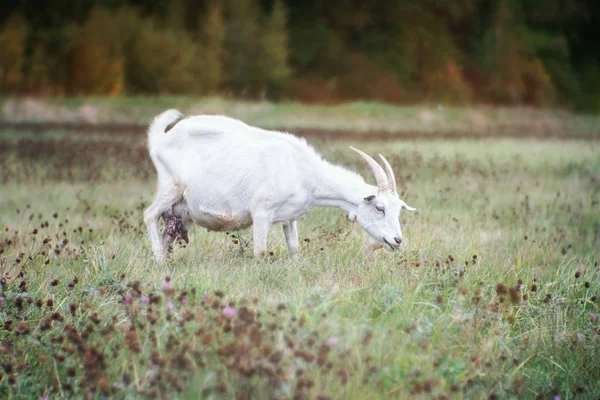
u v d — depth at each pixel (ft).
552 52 237.86
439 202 46.75
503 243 36.86
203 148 29.76
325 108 157.89
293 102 180.96
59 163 61.93
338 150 69.97
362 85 199.93
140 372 18.74
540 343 22.98
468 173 61.16
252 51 188.03
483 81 219.00
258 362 17.78
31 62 171.83
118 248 30.14
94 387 17.93
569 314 25.31
